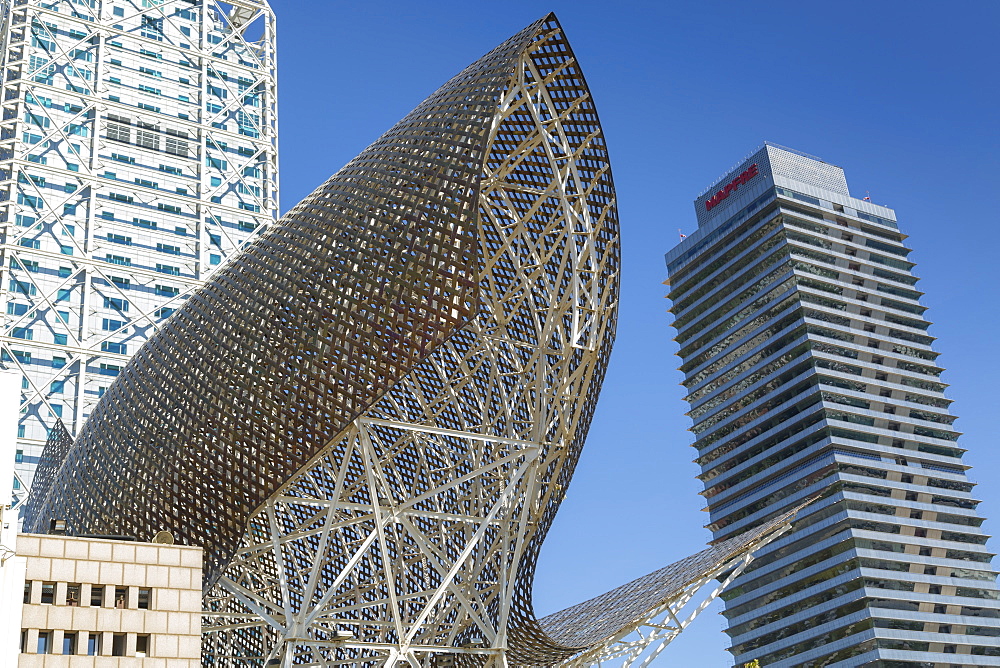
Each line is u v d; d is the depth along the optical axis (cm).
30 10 14050
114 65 14550
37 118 13650
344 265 5191
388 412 7062
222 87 15475
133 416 5625
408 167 5275
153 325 13375
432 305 4941
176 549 4672
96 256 13375
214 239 14375
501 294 6512
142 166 14200
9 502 4394
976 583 19475
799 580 19288
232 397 5253
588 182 5938
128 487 5525
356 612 7081
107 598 4462
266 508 5225
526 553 6225
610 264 6059
